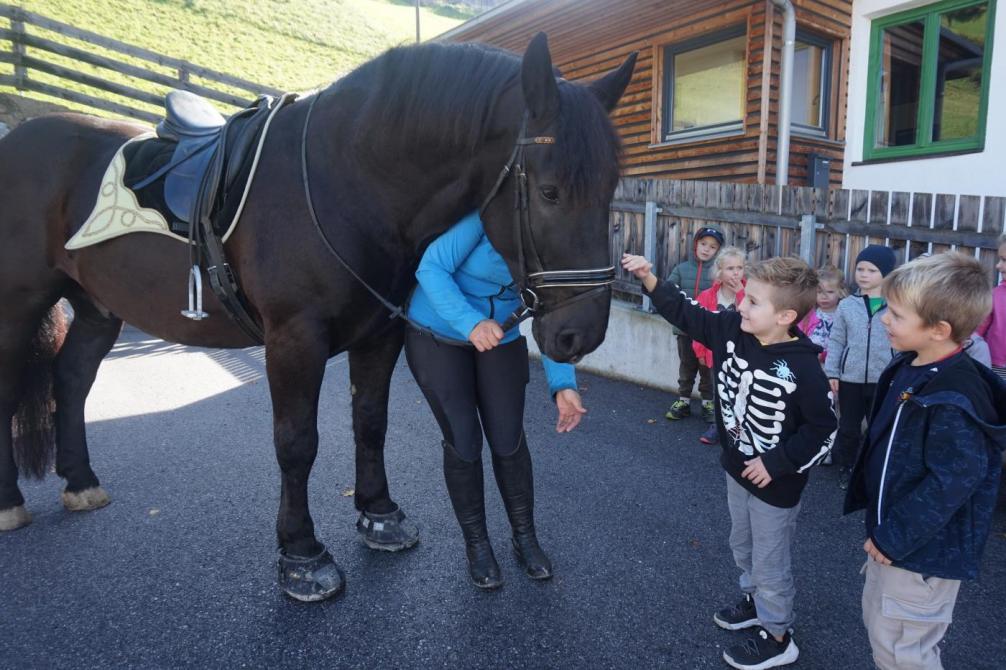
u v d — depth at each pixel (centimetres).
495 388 231
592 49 829
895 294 160
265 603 234
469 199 207
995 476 150
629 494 329
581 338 181
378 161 211
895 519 151
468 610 230
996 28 575
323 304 219
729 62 687
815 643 215
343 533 286
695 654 208
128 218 244
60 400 301
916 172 645
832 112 698
